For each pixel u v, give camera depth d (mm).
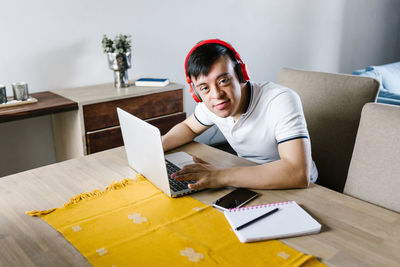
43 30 2240
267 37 3477
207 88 1042
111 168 1208
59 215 926
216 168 1091
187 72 1079
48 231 857
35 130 2373
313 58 4004
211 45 1022
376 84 1452
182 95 2420
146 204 969
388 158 1039
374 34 4691
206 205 958
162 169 976
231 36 3195
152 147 977
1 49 2127
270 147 1291
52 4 2232
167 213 922
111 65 2309
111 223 883
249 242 795
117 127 2162
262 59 3504
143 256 756
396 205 1014
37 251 784
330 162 1563
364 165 1093
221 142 3395
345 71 4457
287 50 3703
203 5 2941
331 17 4027
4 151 2279
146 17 2656
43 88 2324
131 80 2637
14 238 834
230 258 741
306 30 3811
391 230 830
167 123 2371
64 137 2281
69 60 2385
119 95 2129
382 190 1046
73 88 2375
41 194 1041
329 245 779
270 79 3641
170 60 2887
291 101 1182
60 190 1062
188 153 1325
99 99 2049
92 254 767
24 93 1969
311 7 3777
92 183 1102
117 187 1066
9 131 2270
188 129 1432
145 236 825
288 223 845
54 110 1907
